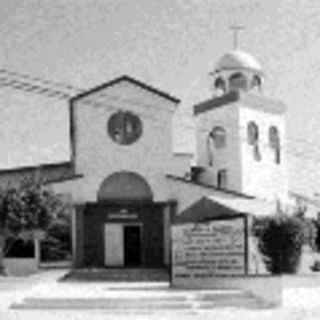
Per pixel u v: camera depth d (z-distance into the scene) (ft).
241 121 116.26
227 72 128.16
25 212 82.64
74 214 100.68
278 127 123.13
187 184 102.73
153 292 63.87
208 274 67.77
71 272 92.58
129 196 104.53
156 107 105.70
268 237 66.69
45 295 61.67
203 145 124.57
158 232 105.70
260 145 119.24
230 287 64.34
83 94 104.58
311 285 72.79
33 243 96.17
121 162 103.76
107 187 104.27
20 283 75.46
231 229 67.10
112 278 88.02
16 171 124.06
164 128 105.40
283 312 54.80
